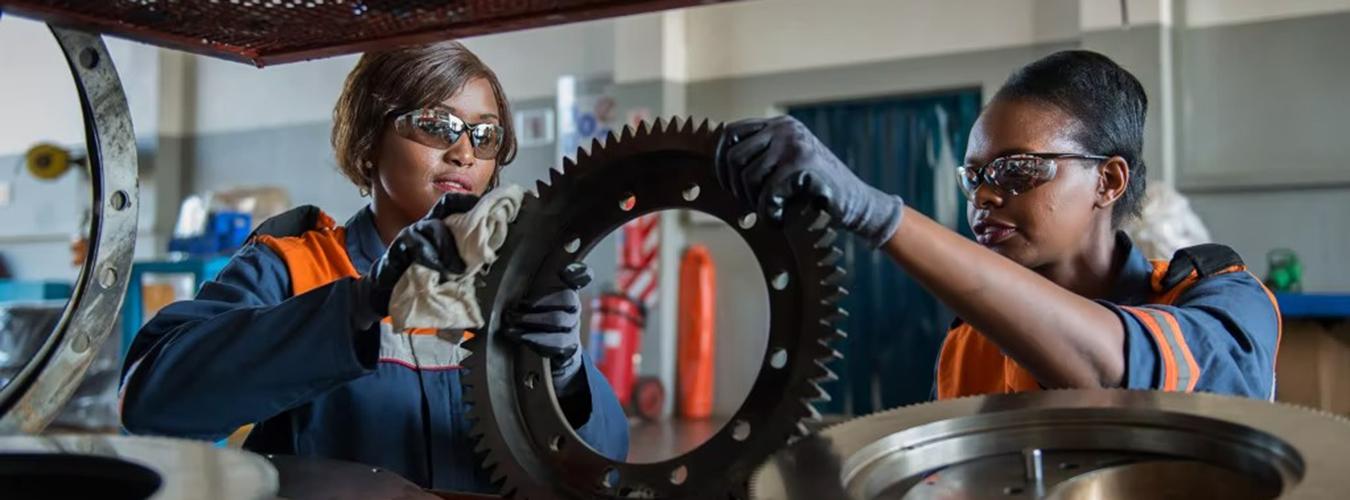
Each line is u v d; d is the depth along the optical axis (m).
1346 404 3.98
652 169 0.89
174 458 0.71
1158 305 1.08
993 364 1.30
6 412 0.92
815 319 0.78
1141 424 0.72
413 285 0.85
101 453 0.73
